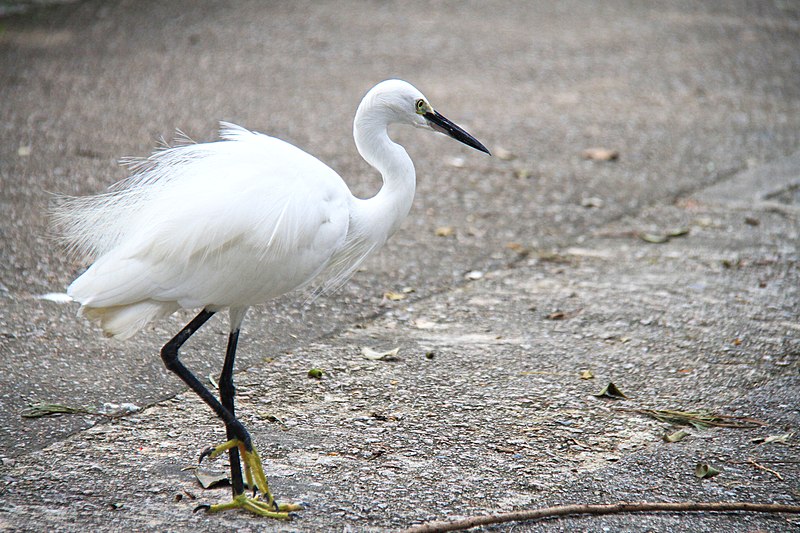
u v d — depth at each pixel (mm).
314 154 16016
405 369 9352
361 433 8047
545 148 17469
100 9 25016
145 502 6824
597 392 8984
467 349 9867
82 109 17391
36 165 14430
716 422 8453
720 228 13984
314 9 27297
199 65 21047
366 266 12039
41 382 8617
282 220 6973
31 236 11984
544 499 7109
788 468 7688
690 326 10602
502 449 7867
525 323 10594
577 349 9953
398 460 7609
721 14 30094
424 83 21031
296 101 19031
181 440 7812
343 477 7312
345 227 7535
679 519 6891
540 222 13961
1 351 9141
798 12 30766
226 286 6953
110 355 9297
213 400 6781
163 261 6730
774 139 18578
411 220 13781
